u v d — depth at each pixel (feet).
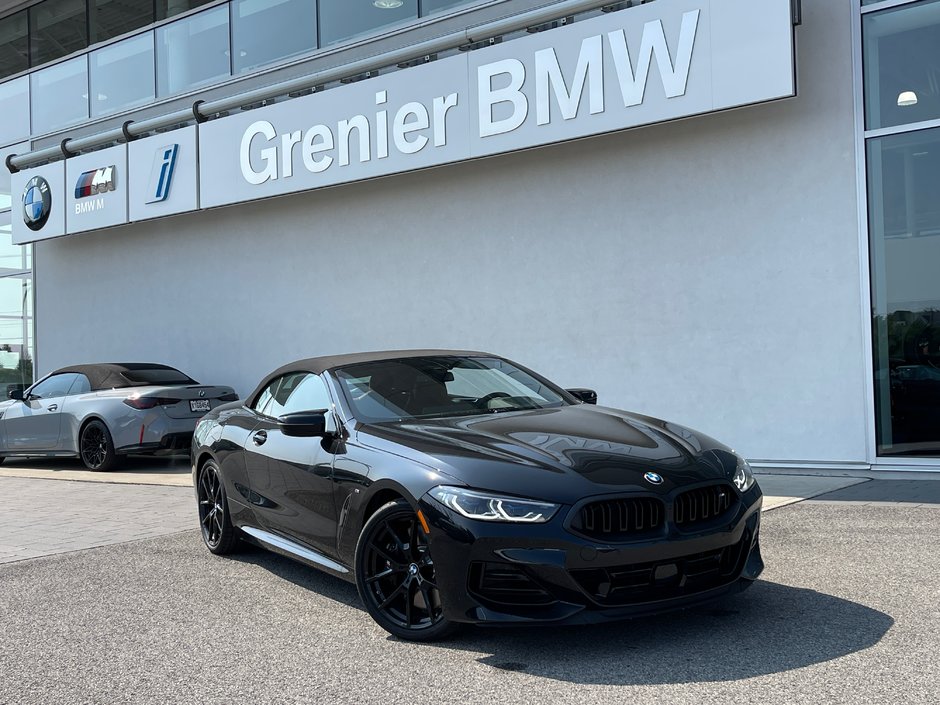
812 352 27.73
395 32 36.81
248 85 42.37
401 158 34.73
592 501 11.78
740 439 28.99
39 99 52.70
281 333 41.04
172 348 45.47
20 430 39.63
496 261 34.24
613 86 29.32
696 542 12.18
